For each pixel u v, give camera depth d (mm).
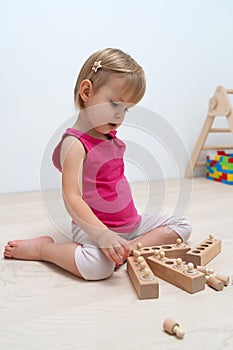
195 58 1780
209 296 611
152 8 1646
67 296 611
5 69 1394
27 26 1408
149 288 598
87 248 689
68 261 692
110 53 737
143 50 1650
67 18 1475
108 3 1548
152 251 741
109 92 710
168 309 566
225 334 499
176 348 468
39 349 465
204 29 1786
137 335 496
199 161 1856
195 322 529
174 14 1700
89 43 1529
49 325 521
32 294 618
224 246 848
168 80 1727
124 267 747
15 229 980
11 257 787
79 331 505
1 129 1419
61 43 1475
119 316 545
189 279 620
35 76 1444
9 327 515
